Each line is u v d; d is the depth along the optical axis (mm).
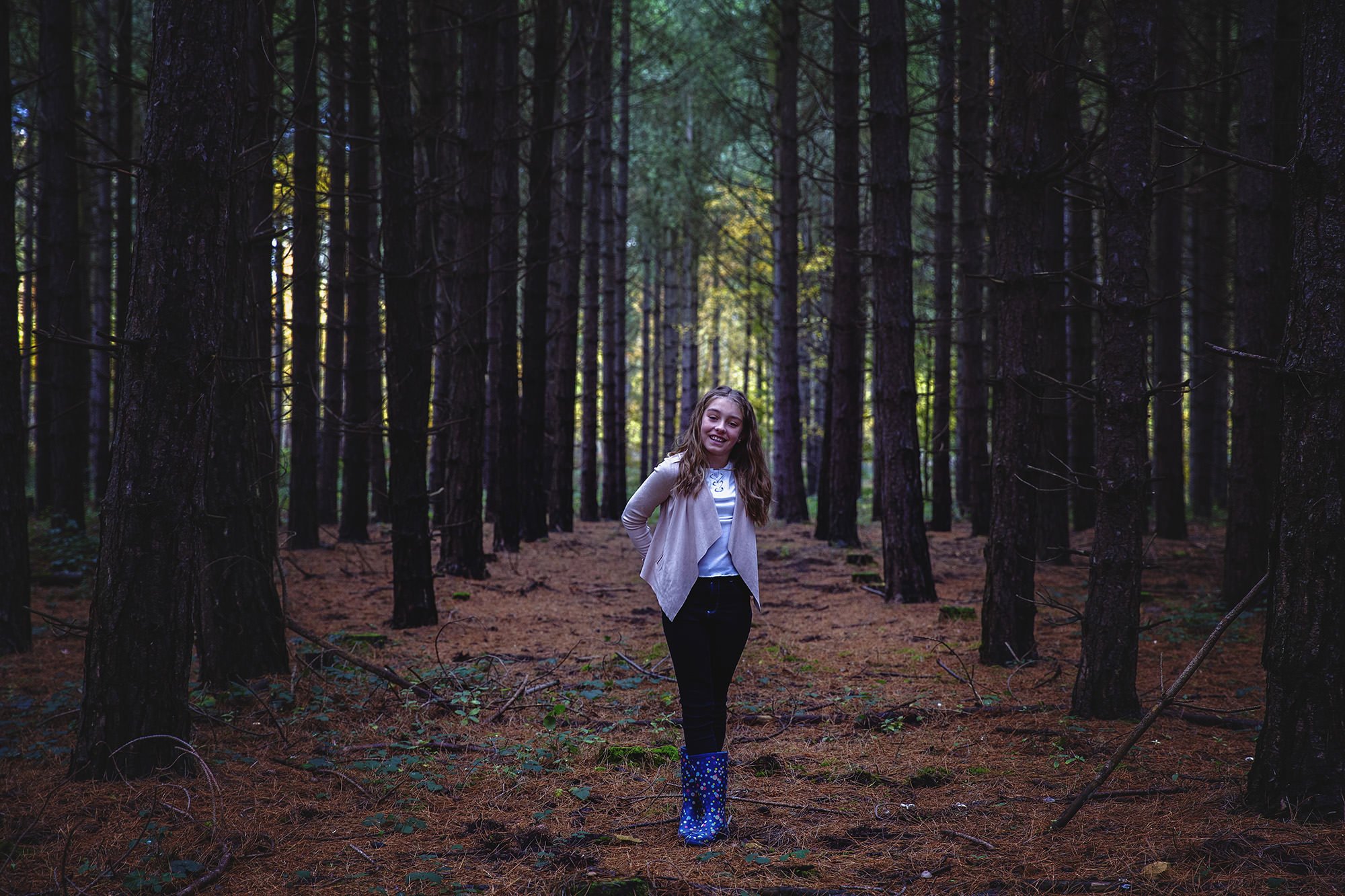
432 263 7773
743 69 18766
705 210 21422
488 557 11867
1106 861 3215
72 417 12297
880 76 8609
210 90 4207
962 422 18688
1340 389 3428
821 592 9891
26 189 16547
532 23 14273
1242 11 8820
